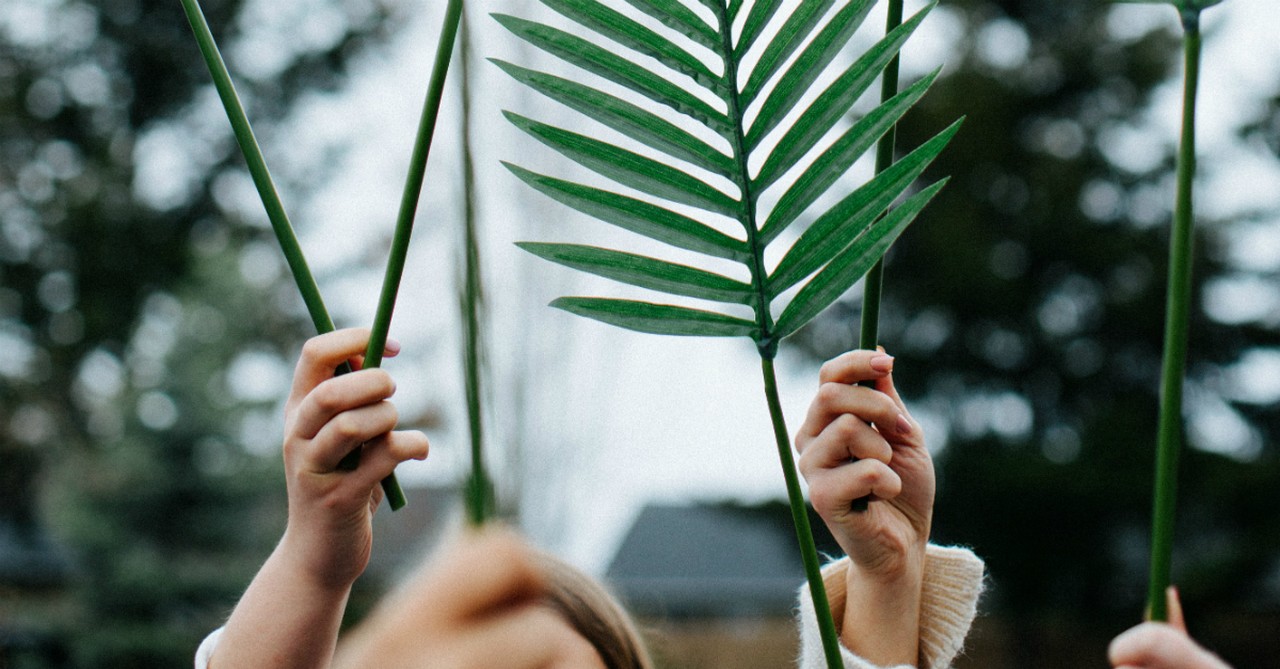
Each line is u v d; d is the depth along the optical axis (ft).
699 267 2.51
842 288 2.47
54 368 65.51
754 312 2.49
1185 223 2.06
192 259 54.39
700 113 2.54
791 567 71.77
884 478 3.13
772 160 2.52
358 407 2.67
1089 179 54.44
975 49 56.80
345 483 2.73
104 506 42.91
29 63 69.05
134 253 67.00
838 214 2.49
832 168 2.51
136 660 41.70
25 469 66.08
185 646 42.16
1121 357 53.93
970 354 54.19
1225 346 53.47
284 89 68.69
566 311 1.91
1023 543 52.03
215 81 2.71
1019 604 52.70
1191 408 54.13
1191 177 2.07
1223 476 49.85
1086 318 54.19
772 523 58.70
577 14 2.52
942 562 3.90
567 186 2.45
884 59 2.47
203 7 68.39
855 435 3.15
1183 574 49.93
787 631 54.95
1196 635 50.16
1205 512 51.37
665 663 4.49
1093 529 51.42
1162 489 2.04
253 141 2.75
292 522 2.83
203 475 43.27
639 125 2.53
